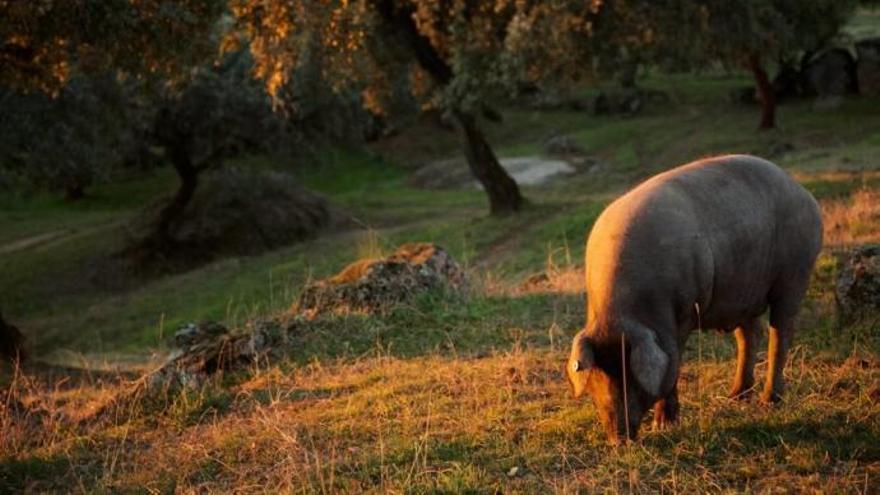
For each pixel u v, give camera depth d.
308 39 30.08
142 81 28.27
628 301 9.24
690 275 9.48
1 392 13.63
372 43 38.22
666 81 77.56
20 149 36.75
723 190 10.12
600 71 34.97
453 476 9.11
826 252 18.02
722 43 36.78
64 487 10.57
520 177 53.12
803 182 33.06
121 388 13.73
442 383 12.33
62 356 30.00
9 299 42.22
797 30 54.06
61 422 12.73
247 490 9.59
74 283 43.44
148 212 48.09
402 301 16.22
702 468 8.84
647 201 9.73
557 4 30.58
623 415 9.14
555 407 10.99
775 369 10.59
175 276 43.28
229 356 14.51
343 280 17.20
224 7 26.11
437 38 36.84
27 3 20.91
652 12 33.12
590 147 59.09
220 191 48.00
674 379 9.23
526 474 9.20
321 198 49.78
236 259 43.72
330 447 10.44
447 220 45.09
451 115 39.97
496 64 34.12
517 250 34.28
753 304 10.45
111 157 41.41
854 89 60.81
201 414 12.41
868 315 12.95
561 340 14.08
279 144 44.97
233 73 44.41
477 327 15.22
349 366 13.87
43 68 24.19
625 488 8.62
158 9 23.56
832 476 8.49
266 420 11.34
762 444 9.25
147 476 10.34
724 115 62.09
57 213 56.06
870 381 10.67
